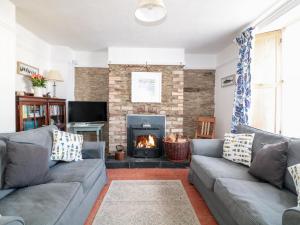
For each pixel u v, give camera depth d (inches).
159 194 101.0
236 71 145.9
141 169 144.2
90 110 172.7
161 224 75.1
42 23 126.1
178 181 119.5
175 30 135.8
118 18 118.5
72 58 183.0
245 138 99.0
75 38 153.3
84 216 73.3
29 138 81.2
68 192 63.2
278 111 115.0
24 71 133.4
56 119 159.3
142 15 73.4
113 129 172.7
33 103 124.1
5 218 37.7
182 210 85.6
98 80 189.9
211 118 179.0
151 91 172.9
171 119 174.7
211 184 78.8
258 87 121.2
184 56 179.0
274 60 116.0
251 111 122.1
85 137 186.1
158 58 173.6
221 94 180.7
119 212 83.3
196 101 196.1
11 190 66.0
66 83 174.7
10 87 101.0
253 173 79.2
